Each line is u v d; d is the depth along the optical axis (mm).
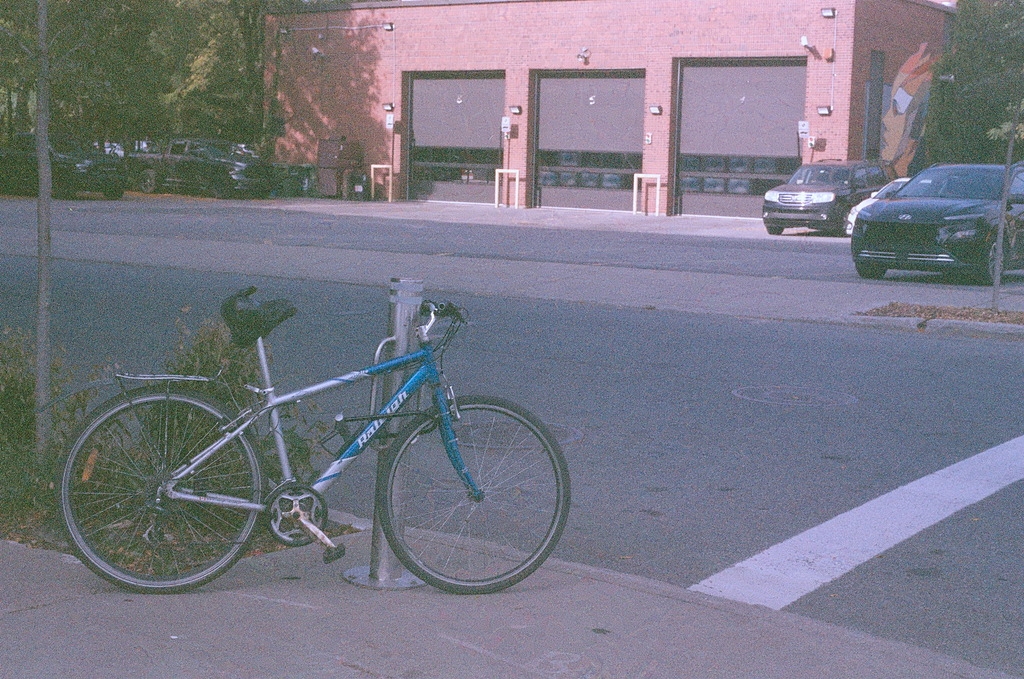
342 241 25266
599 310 15586
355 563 5312
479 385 10242
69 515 4809
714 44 37969
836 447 8180
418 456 5184
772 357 11914
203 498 4922
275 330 13133
